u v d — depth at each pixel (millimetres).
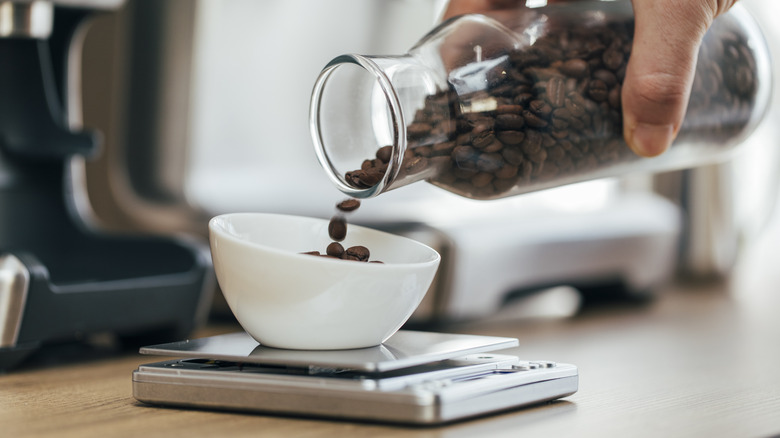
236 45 1030
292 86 1065
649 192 1486
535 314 1122
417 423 627
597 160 741
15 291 783
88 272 929
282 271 656
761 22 1562
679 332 1000
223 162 1032
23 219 908
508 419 654
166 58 1017
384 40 1124
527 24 720
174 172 1015
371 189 664
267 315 669
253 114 1044
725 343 934
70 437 617
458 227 971
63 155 897
